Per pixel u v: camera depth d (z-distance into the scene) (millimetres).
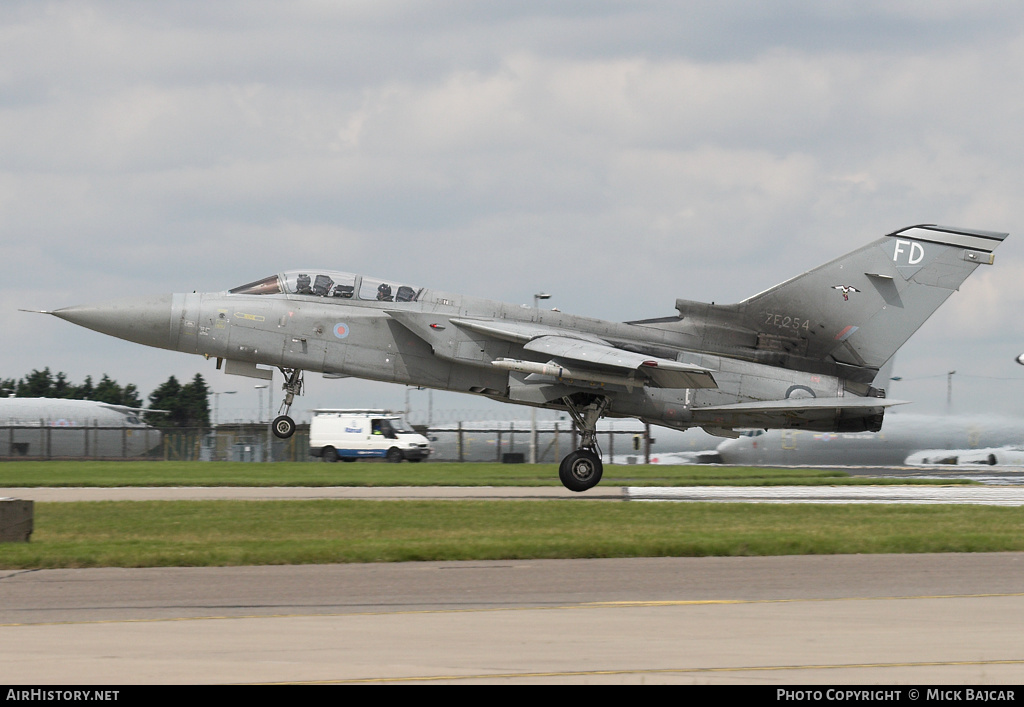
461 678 25359
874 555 48375
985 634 30375
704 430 95000
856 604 35375
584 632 30531
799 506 76812
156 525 61156
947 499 89000
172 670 26078
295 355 89125
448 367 90438
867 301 92500
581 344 85875
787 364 93375
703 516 68250
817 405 88125
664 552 48344
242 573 42188
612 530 58781
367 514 68438
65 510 70875
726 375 91562
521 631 30688
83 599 36125
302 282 91500
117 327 88875
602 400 90562
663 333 93188
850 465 186875
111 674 25703
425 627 31266
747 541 50219
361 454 197625
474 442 198625
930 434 186750
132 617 32875
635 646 28719
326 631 30688
